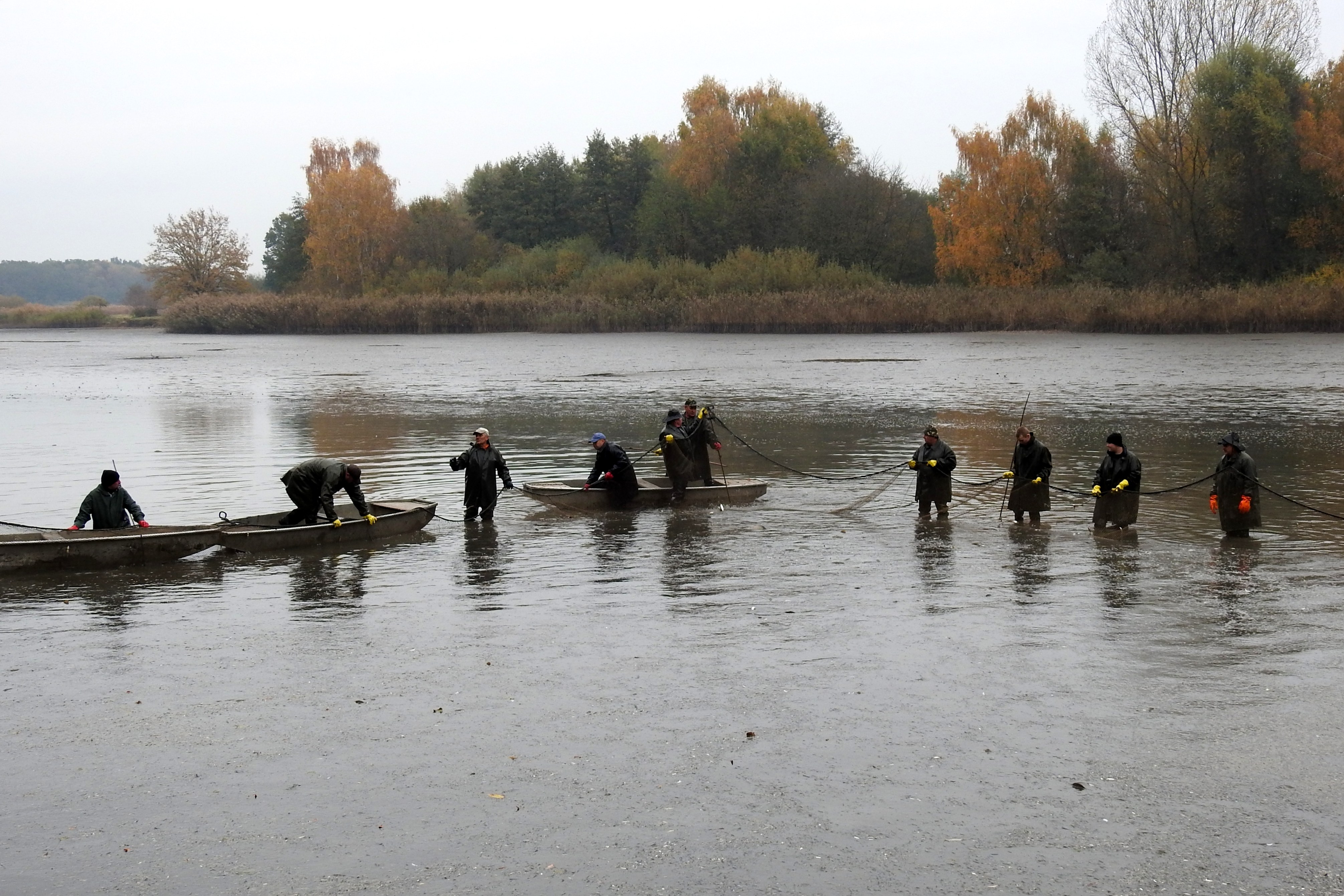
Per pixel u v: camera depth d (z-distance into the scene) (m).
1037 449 17.11
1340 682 9.79
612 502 18.91
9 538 14.88
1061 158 87.50
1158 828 7.32
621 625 11.84
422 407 36.31
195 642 11.48
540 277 102.38
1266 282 74.88
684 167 104.69
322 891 6.78
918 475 17.94
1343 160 72.88
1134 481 16.38
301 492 16.48
